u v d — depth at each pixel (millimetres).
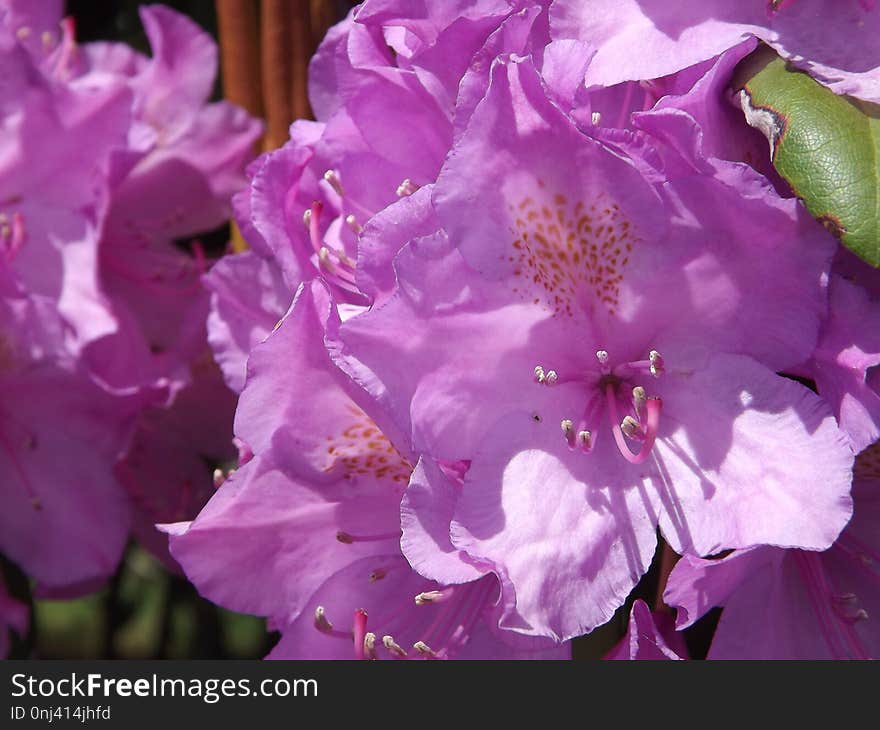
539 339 352
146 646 489
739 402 345
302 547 372
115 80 413
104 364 414
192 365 425
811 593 359
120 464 433
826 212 331
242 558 371
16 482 423
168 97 431
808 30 346
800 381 356
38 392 417
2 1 437
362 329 341
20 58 406
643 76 346
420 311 343
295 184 373
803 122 335
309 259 371
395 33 371
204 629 466
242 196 387
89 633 497
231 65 427
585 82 346
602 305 352
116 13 473
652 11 349
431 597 361
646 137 340
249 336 390
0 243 407
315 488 367
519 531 344
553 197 344
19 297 408
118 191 431
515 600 336
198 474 441
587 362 356
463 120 342
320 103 392
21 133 411
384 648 372
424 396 345
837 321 340
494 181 342
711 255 344
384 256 345
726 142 349
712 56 345
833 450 335
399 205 345
